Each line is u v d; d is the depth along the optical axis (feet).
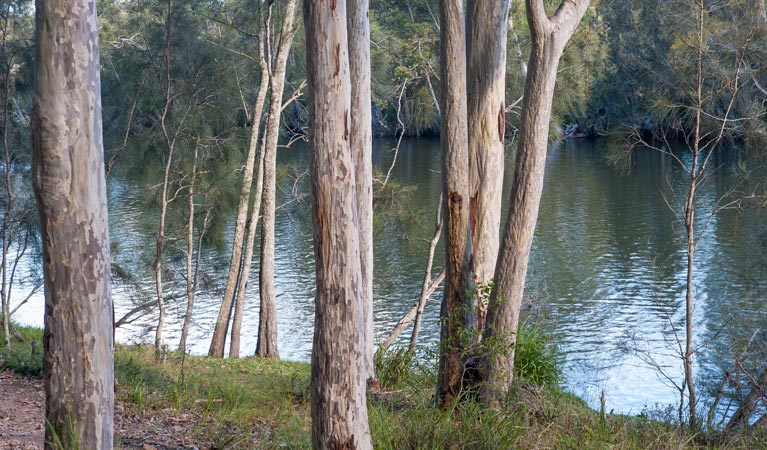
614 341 51.72
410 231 46.14
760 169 30.14
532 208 24.17
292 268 78.07
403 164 147.13
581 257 77.92
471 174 26.99
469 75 26.81
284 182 53.67
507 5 26.55
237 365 39.65
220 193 44.68
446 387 24.72
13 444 18.95
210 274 69.05
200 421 22.86
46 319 12.86
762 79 30.04
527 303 40.81
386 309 63.57
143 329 56.34
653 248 80.18
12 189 36.11
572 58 46.09
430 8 51.13
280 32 47.83
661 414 29.94
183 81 41.09
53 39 12.27
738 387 28.84
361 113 34.45
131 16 49.62
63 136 12.41
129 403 24.89
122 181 115.55
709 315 56.85
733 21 28.84
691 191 29.60
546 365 27.71
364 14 34.30
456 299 25.36
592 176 131.75
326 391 16.29
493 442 19.66
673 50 30.27
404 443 19.26
